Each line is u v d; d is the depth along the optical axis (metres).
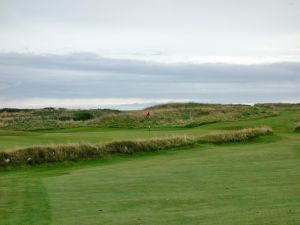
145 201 14.88
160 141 34.19
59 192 16.88
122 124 60.28
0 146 31.50
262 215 11.99
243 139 38.66
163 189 17.06
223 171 21.41
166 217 12.46
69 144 30.50
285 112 72.12
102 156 30.50
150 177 20.14
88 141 35.97
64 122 65.94
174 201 14.73
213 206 13.70
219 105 81.62
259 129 41.12
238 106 79.38
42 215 13.17
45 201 15.16
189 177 19.80
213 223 11.43
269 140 39.31
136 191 16.77
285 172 20.58
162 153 32.56
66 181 19.67
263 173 20.39
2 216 13.16
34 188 17.91
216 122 59.88
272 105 84.69
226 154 29.11
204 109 72.94
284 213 12.12
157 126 57.75
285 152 29.00
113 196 15.89
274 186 16.84
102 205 14.42
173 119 64.12
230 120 61.50
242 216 12.02
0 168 26.58
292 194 15.09
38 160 28.16
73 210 13.75
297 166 22.70
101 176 20.97
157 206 14.08
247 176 19.61
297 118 59.53
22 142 34.75
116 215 12.94
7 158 27.38
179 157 29.55
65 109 89.50
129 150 32.00
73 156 29.44
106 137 39.19
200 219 11.99
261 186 16.91
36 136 40.47
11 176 23.78
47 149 29.11
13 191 17.23
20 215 13.23
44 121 67.62
